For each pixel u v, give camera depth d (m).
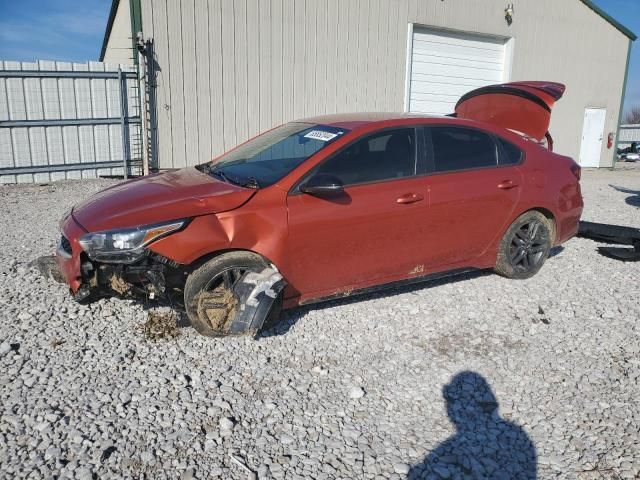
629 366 3.76
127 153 10.97
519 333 4.23
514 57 15.30
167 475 2.64
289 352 3.84
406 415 3.18
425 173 4.54
